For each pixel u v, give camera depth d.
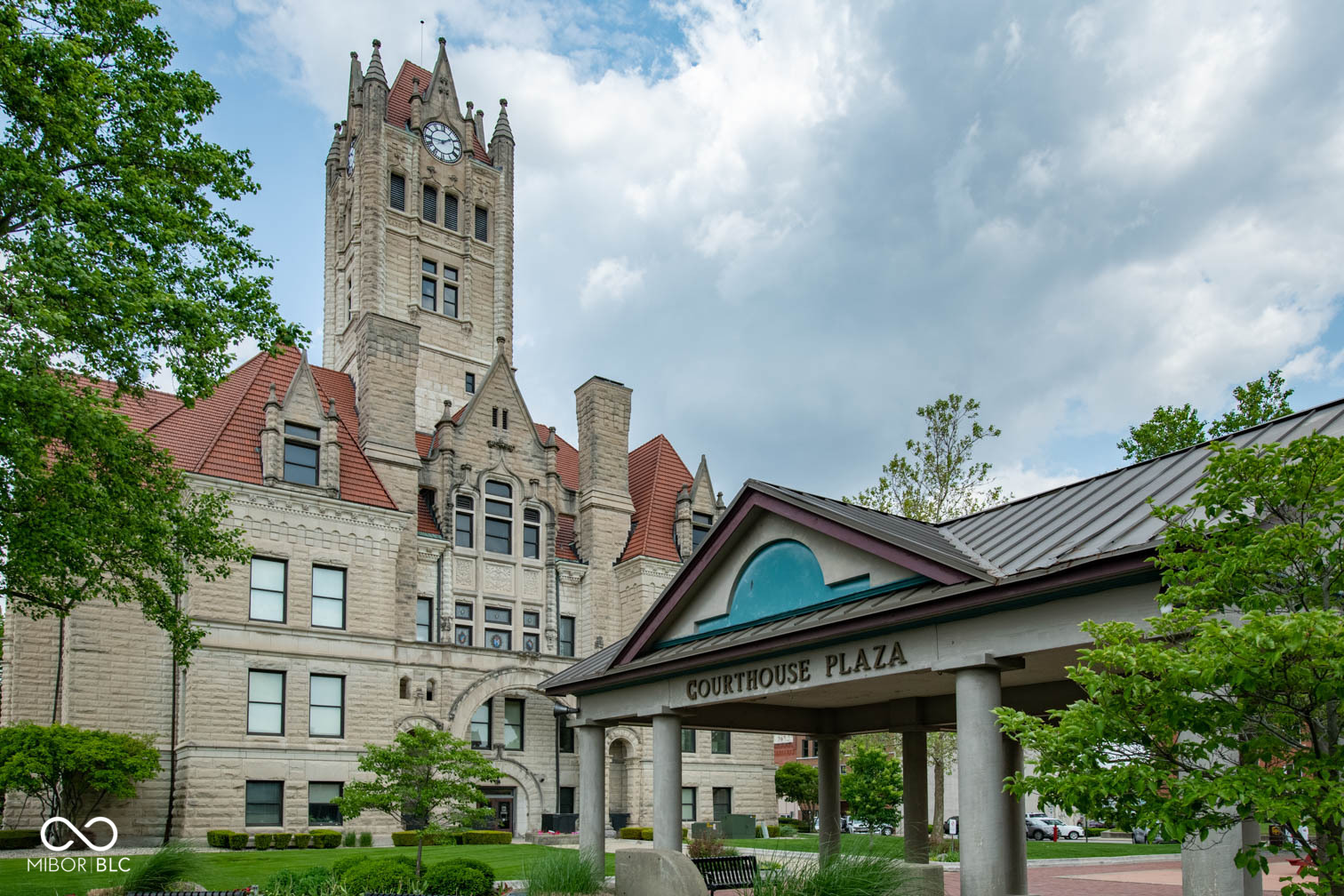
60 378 21.20
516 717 50.16
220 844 38.16
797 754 93.88
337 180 69.94
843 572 17.41
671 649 21.20
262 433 44.06
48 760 34.41
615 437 58.88
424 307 63.28
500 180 69.06
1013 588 13.85
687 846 40.00
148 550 22.53
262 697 41.62
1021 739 10.42
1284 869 29.84
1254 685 8.96
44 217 19.70
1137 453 45.78
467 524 52.38
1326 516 9.50
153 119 22.03
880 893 15.61
